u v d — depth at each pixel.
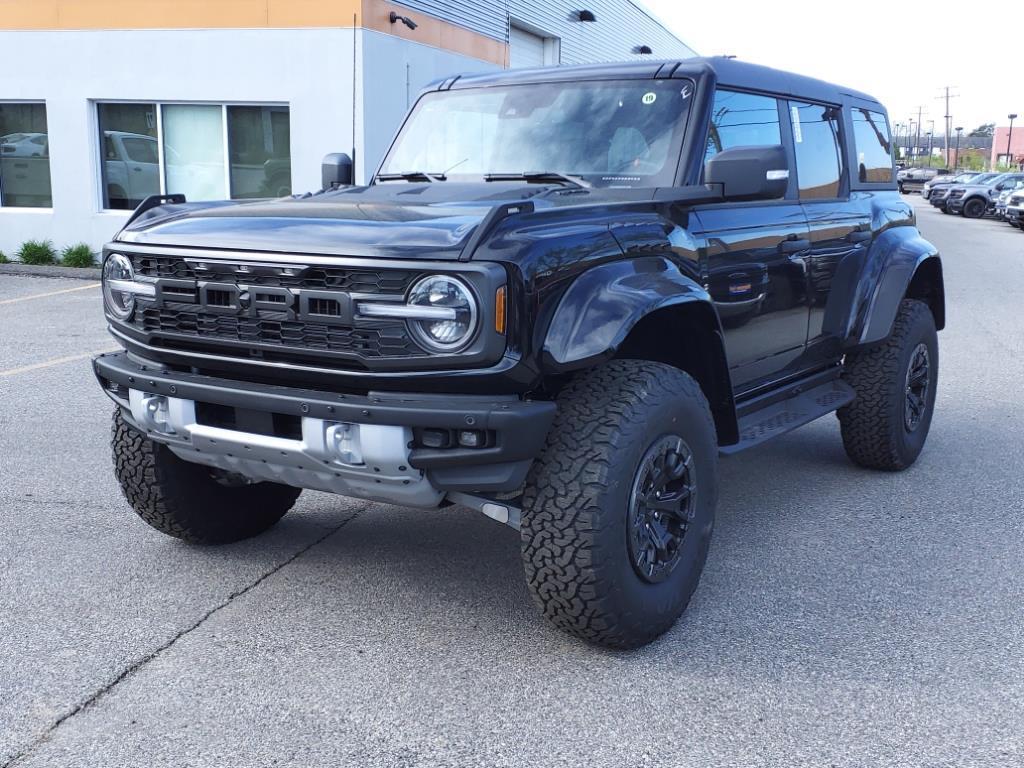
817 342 4.85
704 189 3.85
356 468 3.08
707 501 3.57
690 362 3.80
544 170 4.15
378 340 2.97
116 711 2.96
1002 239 25.17
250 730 2.86
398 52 14.65
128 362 3.58
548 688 3.12
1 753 2.73
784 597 3.83
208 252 3.21
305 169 14.09
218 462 3.48
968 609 3.74
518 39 20.72
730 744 2.81
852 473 5.58
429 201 3.56
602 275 3.18
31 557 4.15
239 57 13.94
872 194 5.51
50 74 14.42
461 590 3.88
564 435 3.16
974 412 7.07
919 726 2.91
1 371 7.91
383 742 2.81
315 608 3.69
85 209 14.75
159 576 3.97
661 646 3.41
